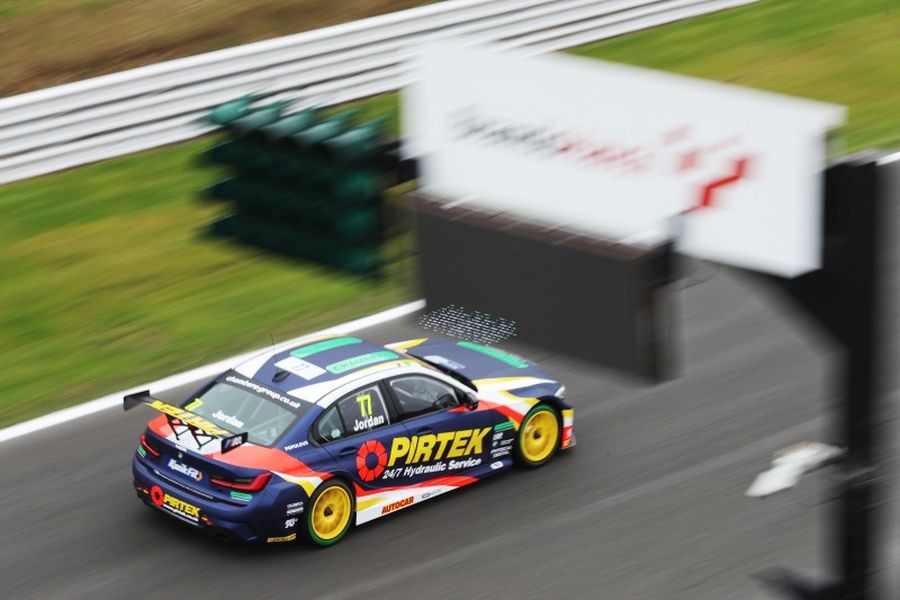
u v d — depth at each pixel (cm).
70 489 3303
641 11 6750
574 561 2948
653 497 3250
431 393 3241
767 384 3884
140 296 4512
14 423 3659
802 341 4169
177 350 4125
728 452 3481
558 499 3253
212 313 4412
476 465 3325
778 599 2766
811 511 3156
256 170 1016
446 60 902
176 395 3800
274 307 4475
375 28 5647
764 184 784
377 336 4222
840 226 978
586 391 3866
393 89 5797
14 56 6053
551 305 871
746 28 7000
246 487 2891
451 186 923
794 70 6594
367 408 3102
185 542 3044
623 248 825
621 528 3095
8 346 4172
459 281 924
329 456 2997
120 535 3078
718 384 3897
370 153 947
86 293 4509
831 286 1014
